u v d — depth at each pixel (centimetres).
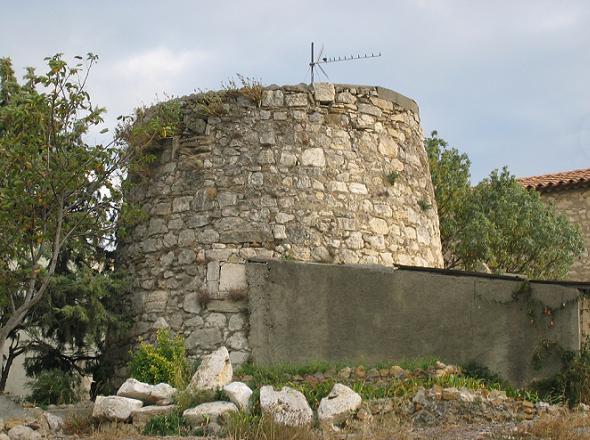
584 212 2352
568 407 1195
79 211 1462
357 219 1498
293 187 1482
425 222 1617
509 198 2055
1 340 1281
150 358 1338
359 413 1080
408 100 1642
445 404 1106
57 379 1459
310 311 1394
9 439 1061
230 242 1459
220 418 1074
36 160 1341
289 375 1270
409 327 1356
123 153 1439
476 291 1332
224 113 1525
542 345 1271
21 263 1421
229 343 1402
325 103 1536
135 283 1530
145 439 1013
